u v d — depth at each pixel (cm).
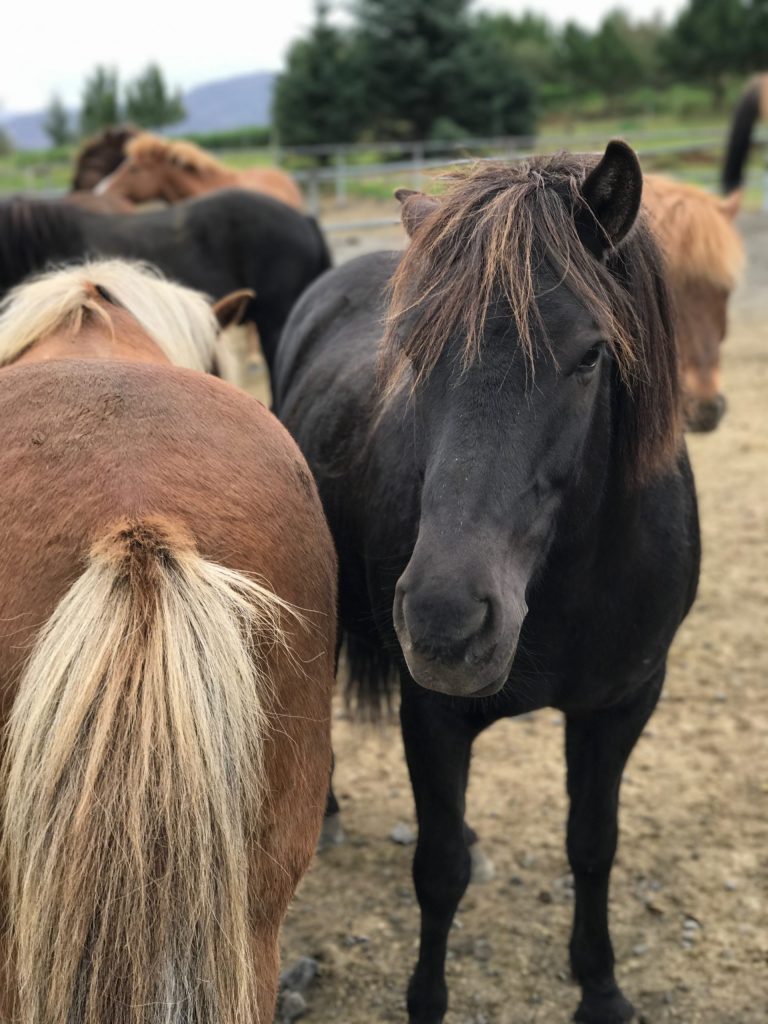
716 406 385
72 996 122
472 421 159
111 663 121
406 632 153
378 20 2728
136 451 139
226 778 125
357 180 2417
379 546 219
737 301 1096
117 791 119
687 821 316
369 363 258
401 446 217
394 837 316
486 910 284
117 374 154
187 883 122
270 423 164
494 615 151
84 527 130
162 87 5312
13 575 130
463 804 221
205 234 638
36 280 246
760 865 294
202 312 253
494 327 159
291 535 151
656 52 4778
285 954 270
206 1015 127
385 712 383
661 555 209
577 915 247
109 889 120
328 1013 251
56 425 141
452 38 2755
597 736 229
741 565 495
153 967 122
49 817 120
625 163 166
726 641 426
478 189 173
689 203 369
